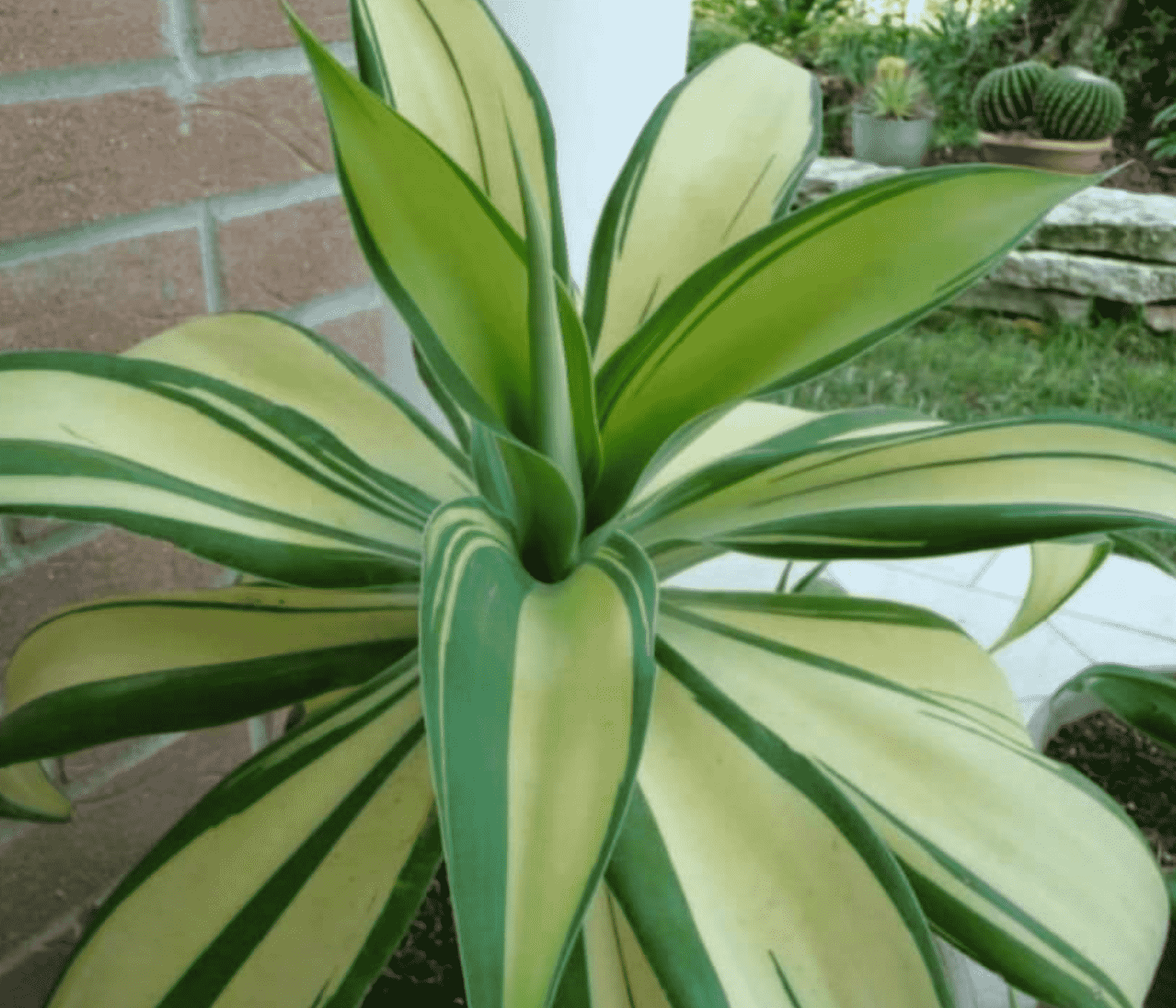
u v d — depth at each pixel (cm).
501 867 24
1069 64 331
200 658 41
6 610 58
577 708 28
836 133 323
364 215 30
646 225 45
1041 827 36
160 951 34
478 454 42
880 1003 31
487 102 44
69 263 56
